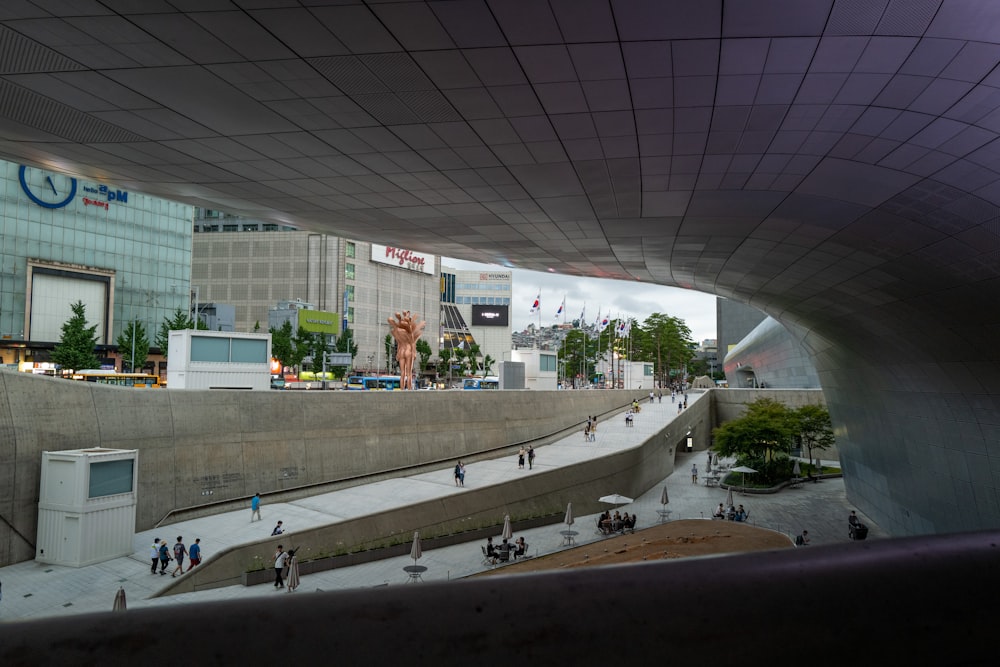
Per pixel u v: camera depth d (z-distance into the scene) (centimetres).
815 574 136
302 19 988
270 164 1703
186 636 102
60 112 1396
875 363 2922
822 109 1184
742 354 9625
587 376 14288
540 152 1512
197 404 3191
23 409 2497
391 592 120
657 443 4950
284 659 103
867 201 1534
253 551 2491
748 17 928
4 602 2059
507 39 1028
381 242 2744
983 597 141
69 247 8156
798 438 5894
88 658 95
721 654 120
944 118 1118
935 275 1791
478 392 4750
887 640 130
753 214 1873
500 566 2698
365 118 1362
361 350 13450
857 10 890
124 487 2542
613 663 115
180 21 1007
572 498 3828
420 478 4003
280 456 3512
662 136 1377
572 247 2631
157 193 2098
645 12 931
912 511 2998
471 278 19975
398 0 927
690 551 2769
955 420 2405
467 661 109
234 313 12388
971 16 870
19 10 988
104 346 8244
